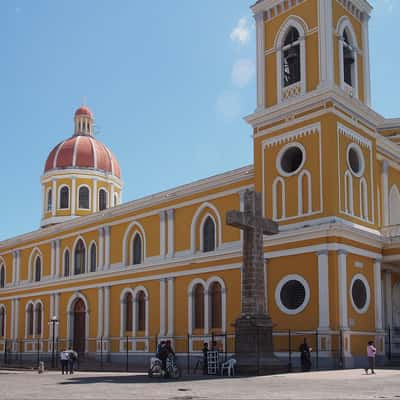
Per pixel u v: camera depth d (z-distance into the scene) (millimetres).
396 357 31609
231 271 33906
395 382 19281
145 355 38875
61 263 49000
